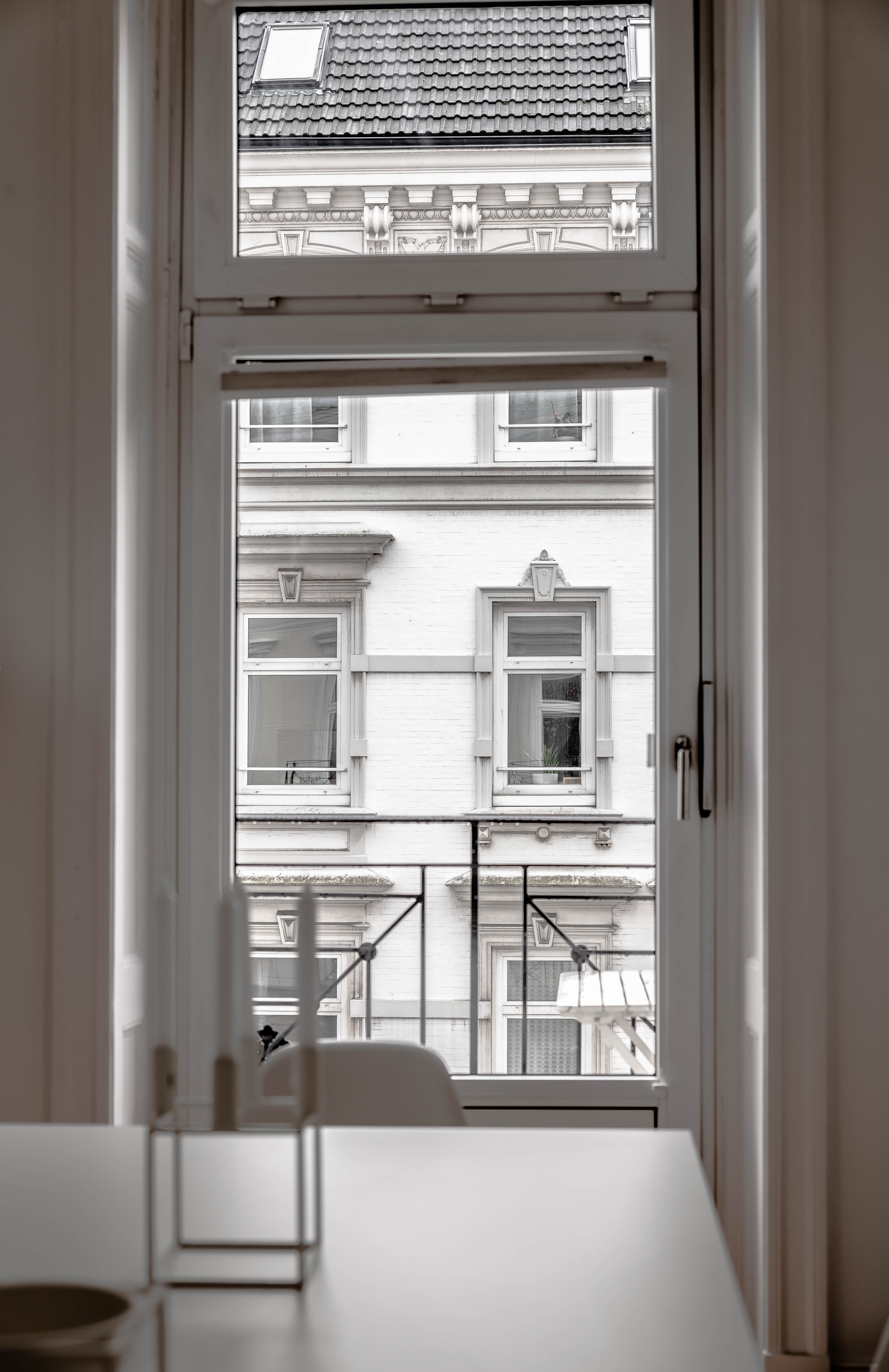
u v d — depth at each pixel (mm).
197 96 2322
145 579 2268
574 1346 781
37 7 2146
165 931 875
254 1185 1095
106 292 2102
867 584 2090
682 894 2264
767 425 2047
